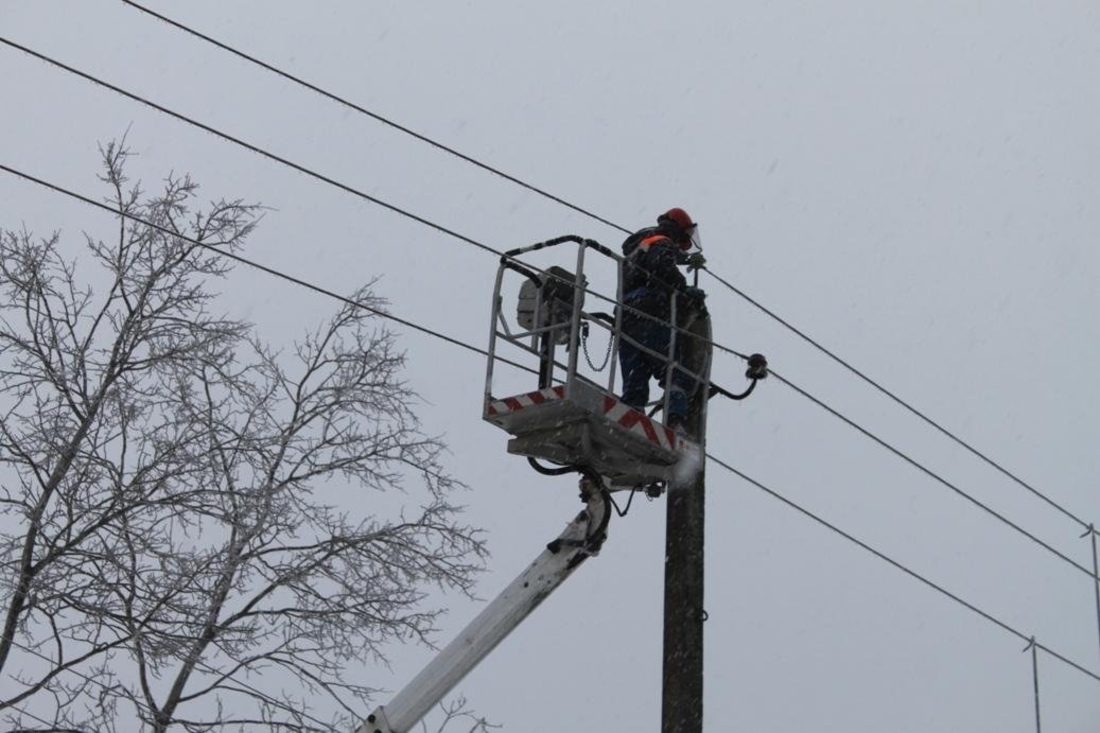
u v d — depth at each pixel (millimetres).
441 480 20766
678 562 17312
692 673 17062
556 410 16531
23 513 18406
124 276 19859
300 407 20750
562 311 17688
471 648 16250
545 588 16453
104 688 17578
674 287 18062
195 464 19109
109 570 18188
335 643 18875
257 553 19188
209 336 19781
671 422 17609
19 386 19234
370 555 19469
